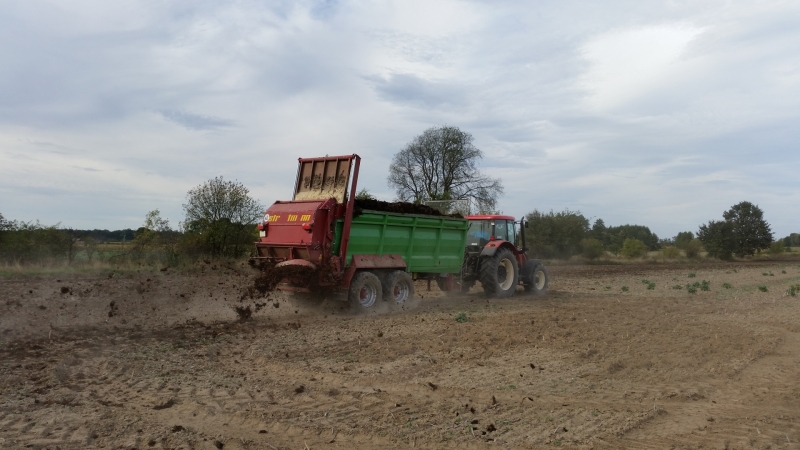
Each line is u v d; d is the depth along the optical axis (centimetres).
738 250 4884
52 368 685
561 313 1186
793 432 508
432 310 1269
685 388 654
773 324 1105
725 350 847
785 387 664
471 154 4272
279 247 1173
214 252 2083
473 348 838
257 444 466
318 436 485
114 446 452
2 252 1830
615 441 481
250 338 905
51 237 1911
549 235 3850
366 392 606
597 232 5366
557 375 695
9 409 533
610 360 770
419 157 4288
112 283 1507
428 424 511
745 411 573
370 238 1227
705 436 498
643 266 3572
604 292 1783
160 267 1877
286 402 573
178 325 1002
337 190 1191
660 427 521
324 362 745
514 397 602
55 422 501
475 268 1577
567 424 520
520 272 1697
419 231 1361
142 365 707
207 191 2106
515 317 1123
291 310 1208
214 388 618
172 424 510
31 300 1195
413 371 701
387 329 992
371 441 473
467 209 2041
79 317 1048
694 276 2408
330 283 1134
